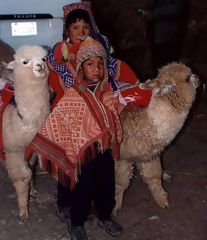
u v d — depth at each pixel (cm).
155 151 336
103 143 303
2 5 416
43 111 320
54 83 328
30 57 305
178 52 590
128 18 765
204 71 648
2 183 398
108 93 309
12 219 356
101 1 782
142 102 329
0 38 424
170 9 565
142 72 645
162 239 335
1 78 357
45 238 338
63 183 318
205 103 552
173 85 319
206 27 785
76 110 301
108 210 333
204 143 464
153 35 579
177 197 380
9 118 327
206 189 391
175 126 327
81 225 330
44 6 423
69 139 304
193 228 346
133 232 342
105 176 317
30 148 312
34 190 379
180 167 423
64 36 346
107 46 347
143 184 398
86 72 297
